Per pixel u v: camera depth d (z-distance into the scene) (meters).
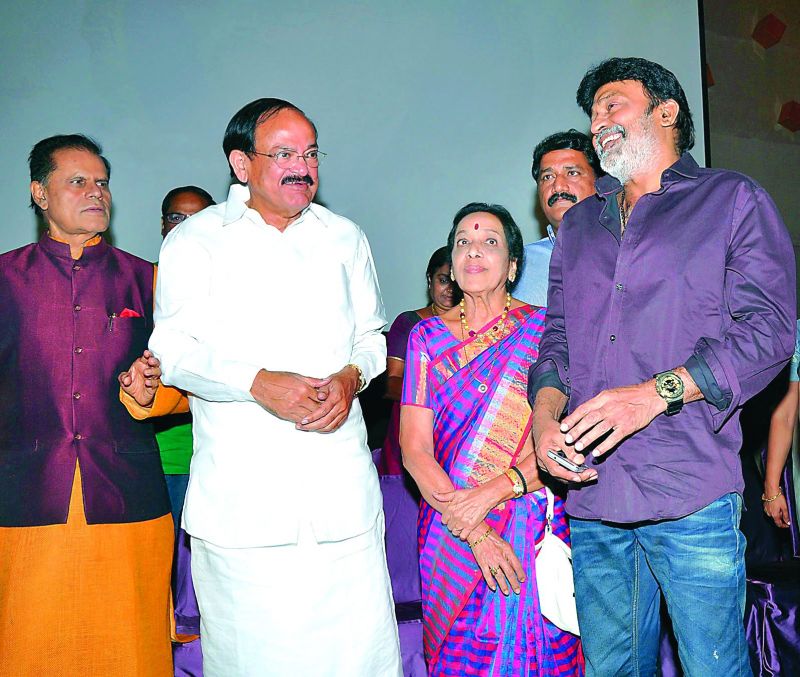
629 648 2.07
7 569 2.29
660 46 4.47
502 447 2.35
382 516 2.32
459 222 2.50
